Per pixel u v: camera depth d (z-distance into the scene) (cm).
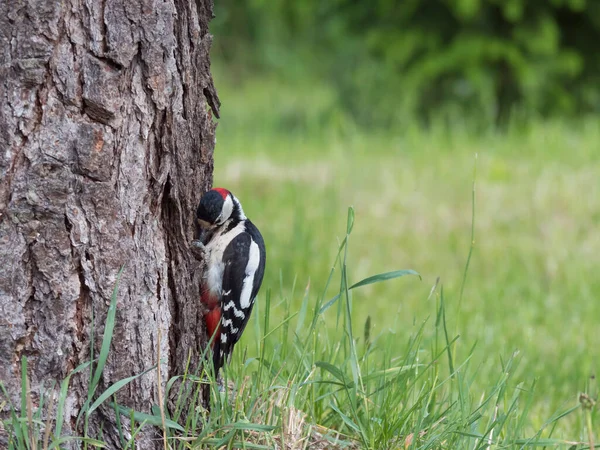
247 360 691
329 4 2698
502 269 1459
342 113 2817
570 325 1235
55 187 565
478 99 2555
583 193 1805
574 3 2453
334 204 1667
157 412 614
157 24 600
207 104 702
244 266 774
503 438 698
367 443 654
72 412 589
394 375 741
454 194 1828
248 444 608
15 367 570
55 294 574
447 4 2486
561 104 2575
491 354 1084
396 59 2566
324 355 773
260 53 3994
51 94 563
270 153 2253
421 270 1471
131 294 609
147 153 614
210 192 706
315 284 1357
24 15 549
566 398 1009
